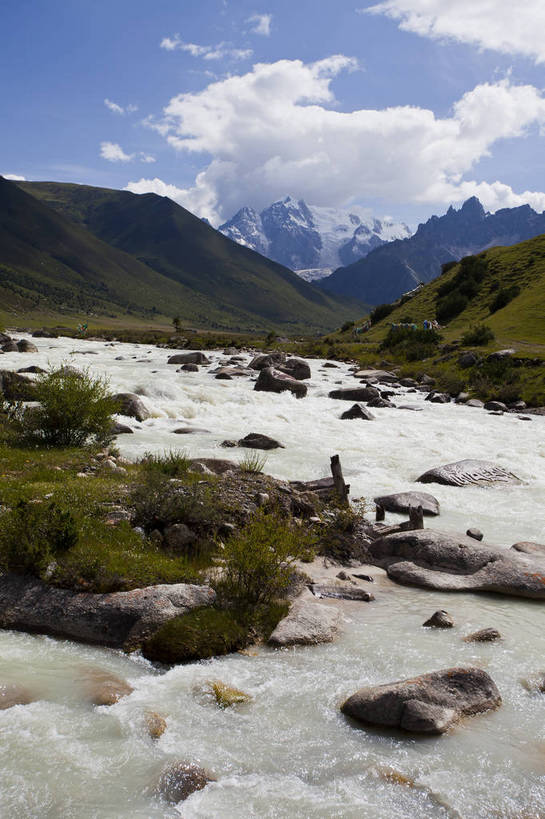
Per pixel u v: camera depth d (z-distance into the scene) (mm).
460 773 5301
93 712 6102
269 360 51719
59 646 7660
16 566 8859
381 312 124562
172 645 7457
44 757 5328
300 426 26344
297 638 7902
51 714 6023
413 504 14836
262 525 9562
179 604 8281
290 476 17344
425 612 9156
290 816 4730
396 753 5586
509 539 12977
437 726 5879
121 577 8734
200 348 80062
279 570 9094
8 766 5180
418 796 4988
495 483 17906
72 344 77500
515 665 7379
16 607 8258
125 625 7930
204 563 9898
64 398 17656
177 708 6270
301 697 6559
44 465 14492
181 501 11078
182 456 17281
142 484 12539
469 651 7730
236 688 6707
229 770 5281
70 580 8562
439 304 107188
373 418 30016
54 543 9195
